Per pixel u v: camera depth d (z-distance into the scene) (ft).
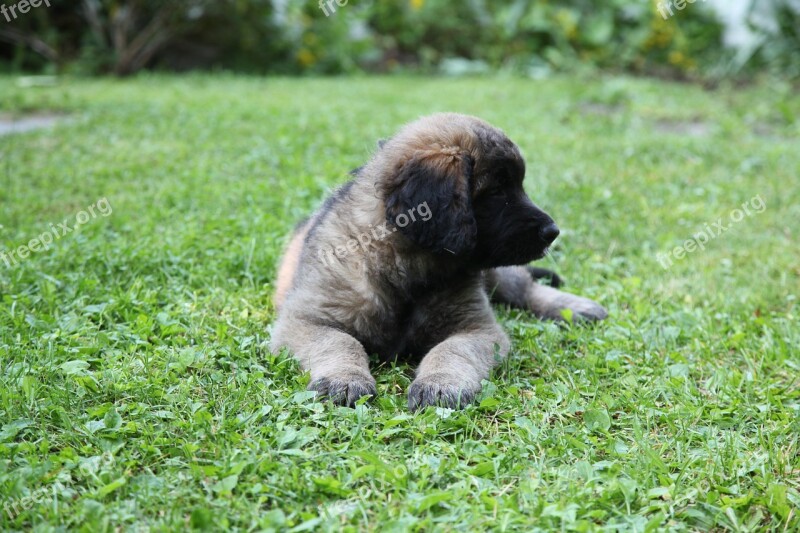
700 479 4.24
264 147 8.25
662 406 4.70
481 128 4.93
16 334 4.99
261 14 16.03
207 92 12.28
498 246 4.89
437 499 4.05
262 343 4.97
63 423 4.38
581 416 4.59
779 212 6.92
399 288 4.91
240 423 4.39
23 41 14.96
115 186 6.91
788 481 4.27
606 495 4.13
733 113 11.18
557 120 10.57
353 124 9.58
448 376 4.61
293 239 5.58
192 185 6.95
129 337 4.96
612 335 5.21
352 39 17.10
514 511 4.03
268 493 4.09
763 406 4.65
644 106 11.71
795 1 15.15
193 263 5.73
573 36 16.80
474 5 18.04
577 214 6.73
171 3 14.39
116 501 4.04
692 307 5.60
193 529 3.95
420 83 14.76
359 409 4.44
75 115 9.98
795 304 5.65
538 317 5.56
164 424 4.40
